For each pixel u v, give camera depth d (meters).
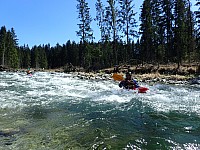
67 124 7.48
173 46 42.78
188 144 5.79
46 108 9.92
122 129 7.00
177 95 14.33
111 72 35.78
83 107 10.29
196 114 8.97
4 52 73.31
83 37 47.41
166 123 7.72
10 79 23.67
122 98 12.90
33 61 108.19
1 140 5.95
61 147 5.55
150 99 12.58
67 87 17.39
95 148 5.46
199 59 39.50
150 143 5.80
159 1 43.53
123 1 41.34
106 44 52.31
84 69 48.53
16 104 10.54
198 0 33.97
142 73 33.28
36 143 5.79
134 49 63.19
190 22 44.12
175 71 31.55
